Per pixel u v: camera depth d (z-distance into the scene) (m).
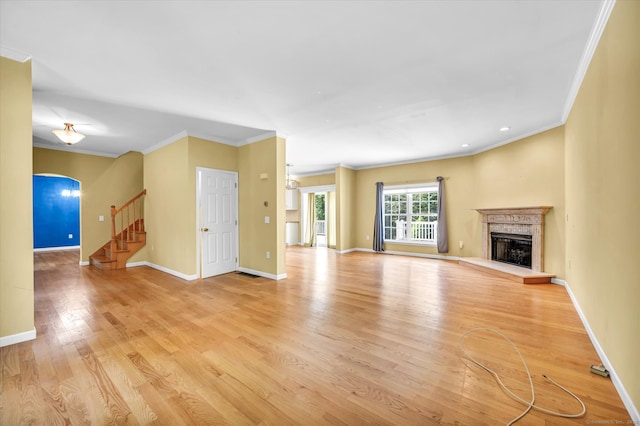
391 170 8.00
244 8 1.91
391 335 2.71
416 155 6.89
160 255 5.59
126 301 3.74
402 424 1.58
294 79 2.95
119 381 1.97
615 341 1.94
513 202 5.34
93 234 6.23
